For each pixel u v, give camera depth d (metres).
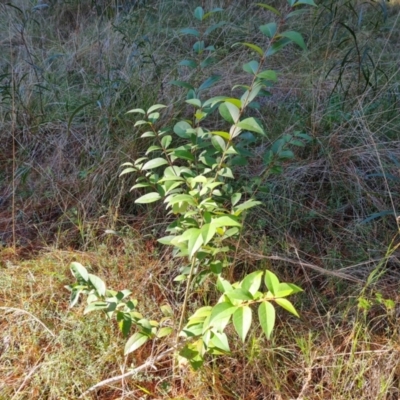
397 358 1.76
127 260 2.20
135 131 2.72
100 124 2.87
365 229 2.27
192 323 1.59
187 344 1.62
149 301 2.01
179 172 1.71
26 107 3.11
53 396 1.72
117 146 2.69
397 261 2.10
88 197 2.57
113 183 2.57
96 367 1.78
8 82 3.35
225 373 1.78
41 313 1.98
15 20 4.29
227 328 1.87
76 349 1.81
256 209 2.35
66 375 1.74
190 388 1.75
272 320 1.20
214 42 3.67
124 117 2.83
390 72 3.19
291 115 2.82
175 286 2.11
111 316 1.66
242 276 2.10
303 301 2.01
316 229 2.36
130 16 4.01
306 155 2.66
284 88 3.14
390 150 2.59
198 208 1.51
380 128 2.66
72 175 2.72
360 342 1.83
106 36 3.81
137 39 3.69
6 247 2.41
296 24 3.82
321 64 3.36
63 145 2.87
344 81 3.15
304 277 2.11
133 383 1.78
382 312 1.96
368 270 2.11
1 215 2.61
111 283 2.12
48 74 3.46
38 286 2.11
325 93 3.04
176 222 1.80
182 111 2.87
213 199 1.75
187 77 3.11
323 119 2.76
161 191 1.76
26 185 2.72
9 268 2.20
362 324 1.88
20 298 2.05
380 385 1.70
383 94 2.92
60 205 2.61
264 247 2.14
